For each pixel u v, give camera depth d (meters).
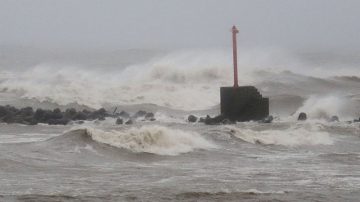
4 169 42.25
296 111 94.31
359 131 68.88
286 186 39.41
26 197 34.44
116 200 34.47
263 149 56.28
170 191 36.94
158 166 46.19
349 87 127.62
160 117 87.88
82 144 50.78
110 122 81.38
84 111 89.38
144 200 34.62
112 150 50.16
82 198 34.69
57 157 47.22
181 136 54.69
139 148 51.16
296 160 50.91
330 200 35.62
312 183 40.56
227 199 35.31
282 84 126.62
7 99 106.94
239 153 53.56
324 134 63.94
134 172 43.22
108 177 41.03
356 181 41.44
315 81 131.25
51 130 70.62
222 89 80.69
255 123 76.62
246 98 80.19
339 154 54.47
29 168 43.06
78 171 42.84
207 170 44.97
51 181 39.09
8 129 71.62
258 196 36.19
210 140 57.22
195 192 36.66
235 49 80.50
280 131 64.56
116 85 114.69
